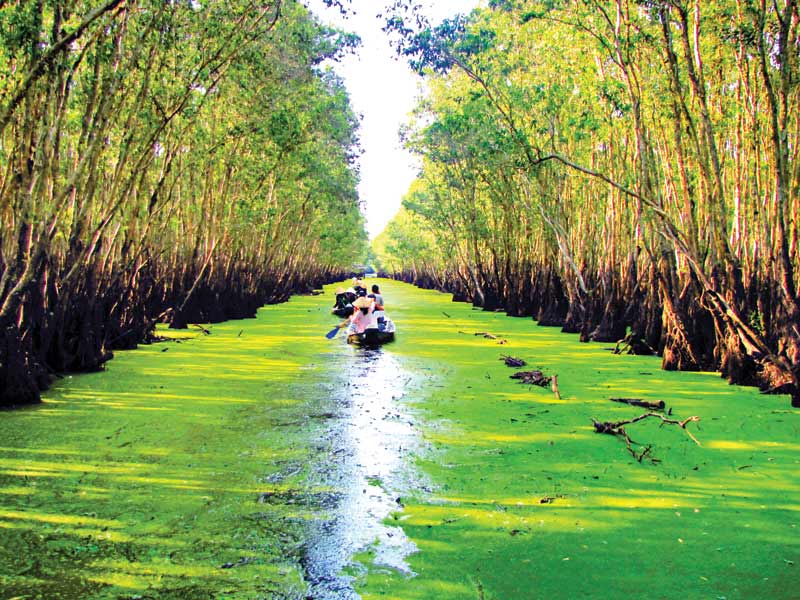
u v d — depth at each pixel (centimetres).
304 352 1478
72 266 1109
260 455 674
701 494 571
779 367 963
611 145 1702
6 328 884
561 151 2005
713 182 1202
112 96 980
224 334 1836
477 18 1914
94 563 430
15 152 908
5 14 745
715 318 1183
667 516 520
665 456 685
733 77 1383
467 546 463
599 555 449
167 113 1292
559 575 420
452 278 5131
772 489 584
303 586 403
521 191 2527
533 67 2027
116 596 387
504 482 601
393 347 1591
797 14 956
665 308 1281
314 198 3612
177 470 622
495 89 1930
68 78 929
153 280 1830
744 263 1304
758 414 876
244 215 2188
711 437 760
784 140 970
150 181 1683
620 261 1758
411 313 2902
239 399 949
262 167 2230
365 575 419
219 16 1230
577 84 1739
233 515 514
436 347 1596
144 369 1200
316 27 1872
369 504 543
